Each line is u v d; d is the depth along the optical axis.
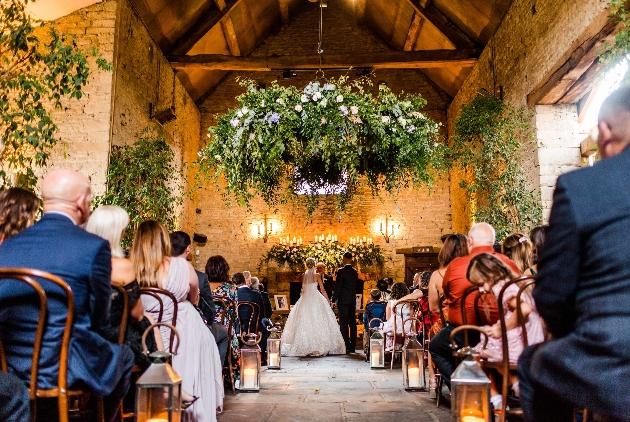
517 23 7.91
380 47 12.86
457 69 11.04
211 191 12.52
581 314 1.25
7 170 5.95
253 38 12.25
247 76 12.79
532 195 6.89
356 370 5.83
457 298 2.92
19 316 1.72
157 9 8.55
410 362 4.34
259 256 12.26
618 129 1.37
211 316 3.64
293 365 6.41
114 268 2.23
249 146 4.67
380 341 5.80
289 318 7.89
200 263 12.27
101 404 1.83
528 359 1.54
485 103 7.46
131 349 2.16
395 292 6.16
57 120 7.04
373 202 12.43
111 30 7.27
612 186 1.25
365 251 11.72
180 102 10.92
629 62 4.26
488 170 7.34
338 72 12.53
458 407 2.08
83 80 4.55
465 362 2.13
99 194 6.89
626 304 1.17
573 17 5.96
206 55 10.03
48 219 1.88
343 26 12.95
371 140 4.74
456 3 9.23
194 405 2.70
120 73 7.48
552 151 7.00
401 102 4.81
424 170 4.99
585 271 1.25
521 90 7.75
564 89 6.55
